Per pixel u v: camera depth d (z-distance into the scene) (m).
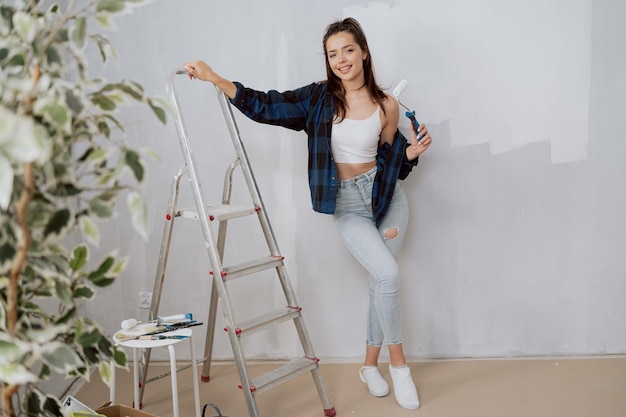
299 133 3.01
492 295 3.15
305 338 2.65
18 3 1.25
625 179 3.05
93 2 1.24
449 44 2.93
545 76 2.96
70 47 1.20
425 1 2.89
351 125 2.66
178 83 2.98
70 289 1.33
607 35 2.93
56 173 1.17
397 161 2.76
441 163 3.04
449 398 2.77
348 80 2.64
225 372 3.10
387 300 2.66
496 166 3.04
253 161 3.05
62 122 1.07
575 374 2.98
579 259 3.12
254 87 2.97
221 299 2.41
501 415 2.61
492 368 3.07
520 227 3.10
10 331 1.20
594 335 3.18
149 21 2.93
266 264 2.59
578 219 3.09
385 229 2.82
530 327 3.18
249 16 2.92
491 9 2.90
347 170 2.73
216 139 3.02
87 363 1.35
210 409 2.71
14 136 0.97
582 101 2.98
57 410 1.34
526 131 3.01
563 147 3.03
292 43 2.93
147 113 2.99
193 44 2.95
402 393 2.70
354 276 3.12
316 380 2.63
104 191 1.26
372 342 2.87
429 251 3.12
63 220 1.19
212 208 2.62
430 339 3.19
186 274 3.13
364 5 2.90
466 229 3.10
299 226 3.09
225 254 3.13
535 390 2.83
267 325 2.51
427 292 3.15
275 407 2.73
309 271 3.13
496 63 2.95
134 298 3.15
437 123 3.00
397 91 2.62
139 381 2.70
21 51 1.18
